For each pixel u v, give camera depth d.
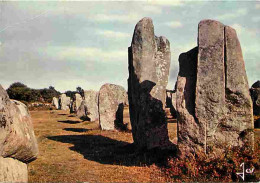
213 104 10.70
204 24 11.03
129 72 16.42
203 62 10.86
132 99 15.46
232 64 10.77
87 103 32.28
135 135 15.49
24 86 68.56
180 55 11.70
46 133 23.00
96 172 11.35
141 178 10.34
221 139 10.78
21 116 9.28
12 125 8.24
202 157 10.48
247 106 10.74
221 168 9.88
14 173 8.48
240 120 10.73
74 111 45.84
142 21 14.94
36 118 38.34
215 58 10.79
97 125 28.36
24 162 9.59
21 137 8.58
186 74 11.37
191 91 11.12
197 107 10.79
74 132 23.77
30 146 9.22
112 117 24.19
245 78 10.88
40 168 11.89
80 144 17.88
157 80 14.90
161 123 14.41
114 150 15.55
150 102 14.52
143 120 14.45
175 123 25.72
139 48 14.80
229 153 10.25
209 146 10.68
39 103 68.75
